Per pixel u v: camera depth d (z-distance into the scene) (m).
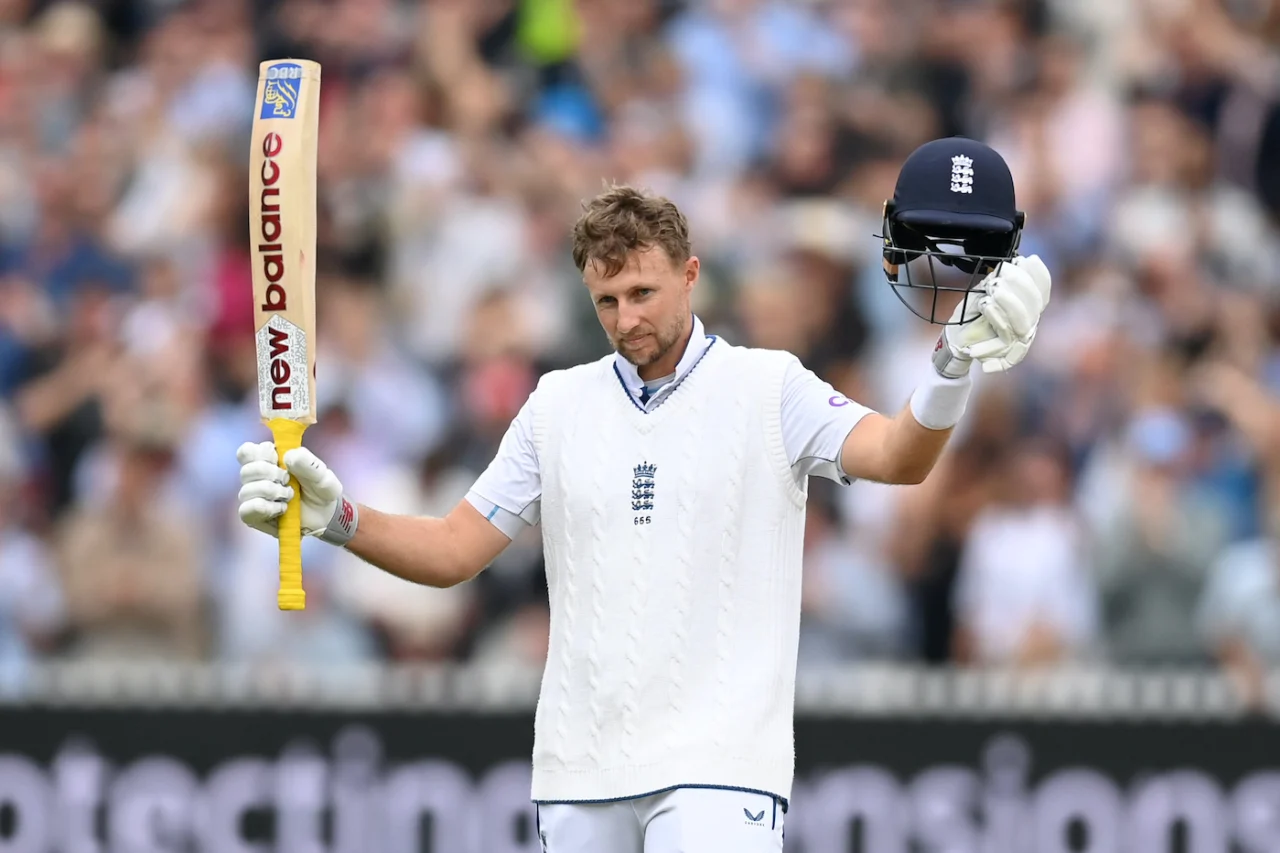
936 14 42.03
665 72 41.19
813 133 39.72
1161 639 30.59
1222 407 34.06
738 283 36.03
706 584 15.28
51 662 32.41
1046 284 14.18
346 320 36.22
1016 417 33.19
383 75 42.41
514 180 39.34
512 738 26.28
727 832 14.83
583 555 15.58
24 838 26.27
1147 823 25.78
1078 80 40.94
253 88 42.69
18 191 41.41
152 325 37.69
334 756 26.33
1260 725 25.78
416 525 16.14
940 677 26.22
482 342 35.91
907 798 25.95
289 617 31.95
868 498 32.50
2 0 44.75
